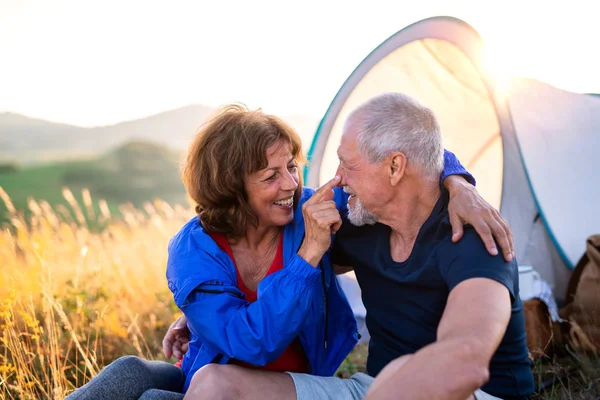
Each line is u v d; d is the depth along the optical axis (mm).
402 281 2139
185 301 2160
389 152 2070
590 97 4555
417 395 1543
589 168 4215
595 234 4055
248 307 2115
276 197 2273
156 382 2201
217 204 2299
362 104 2182
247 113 2336
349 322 2545
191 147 2336
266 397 2041
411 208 2146
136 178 48125
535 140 4250
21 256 4305
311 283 2123
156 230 6145
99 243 5227
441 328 1739
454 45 3961
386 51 4113
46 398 3082
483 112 4457
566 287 4230
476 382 1569
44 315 3580
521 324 2078
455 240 1976
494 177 4625
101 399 2004
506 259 1919
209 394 1972
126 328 3990
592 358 3412
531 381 2141
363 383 2248
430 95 4418
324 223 2113
